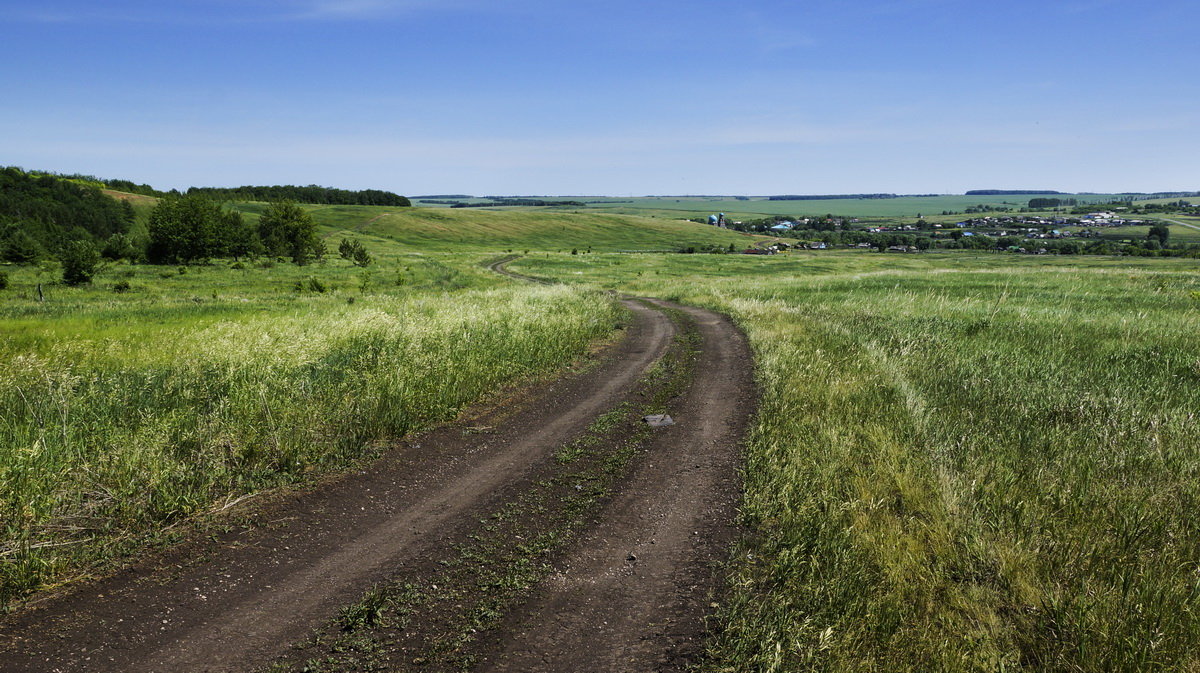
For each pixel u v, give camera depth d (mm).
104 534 4754
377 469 6398
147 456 5648
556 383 10703
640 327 19703
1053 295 25250
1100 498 5312
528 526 5160
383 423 7438
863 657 3439
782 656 3406
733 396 9578
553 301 22062
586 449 7121
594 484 6059
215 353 9641
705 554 4680
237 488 5750
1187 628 3635
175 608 3898
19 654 3379
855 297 26578
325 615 3875
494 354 11203
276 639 3629
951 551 4480
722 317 22250
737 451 6953
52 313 24484
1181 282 30047
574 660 3484
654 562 4578
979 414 7824
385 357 9867
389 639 3652
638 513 5398
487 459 6781
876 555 4430
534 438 7539
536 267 90438
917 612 3852
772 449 6621
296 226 82000
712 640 3646
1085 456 6234
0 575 4047
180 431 6469
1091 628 3645
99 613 3803
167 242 72688
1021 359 11141
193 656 3451
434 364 9656
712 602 4047
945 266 97938
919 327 15664
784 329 15984
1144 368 10398
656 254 122312
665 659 3490
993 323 16078
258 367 8812
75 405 6941
